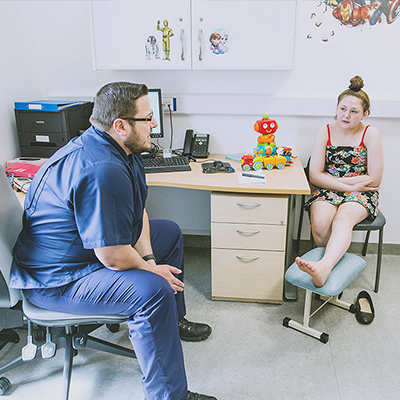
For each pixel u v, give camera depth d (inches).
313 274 72.6
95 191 52.8
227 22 88.2
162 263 74.9
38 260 57.8
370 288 95.5
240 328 82.2
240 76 100.4
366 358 73.9
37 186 57.6
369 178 90.4
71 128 93.9
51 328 67.9
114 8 89.5
